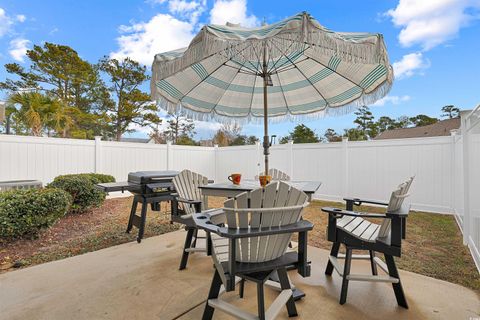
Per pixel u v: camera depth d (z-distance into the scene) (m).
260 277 1.68
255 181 3.68
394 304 2.07
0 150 5.41
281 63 3.42
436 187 5.18
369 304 2.08
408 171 5.51
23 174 5.68
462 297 2.17
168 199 3.85
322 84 3.59
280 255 1.83
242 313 1.72
